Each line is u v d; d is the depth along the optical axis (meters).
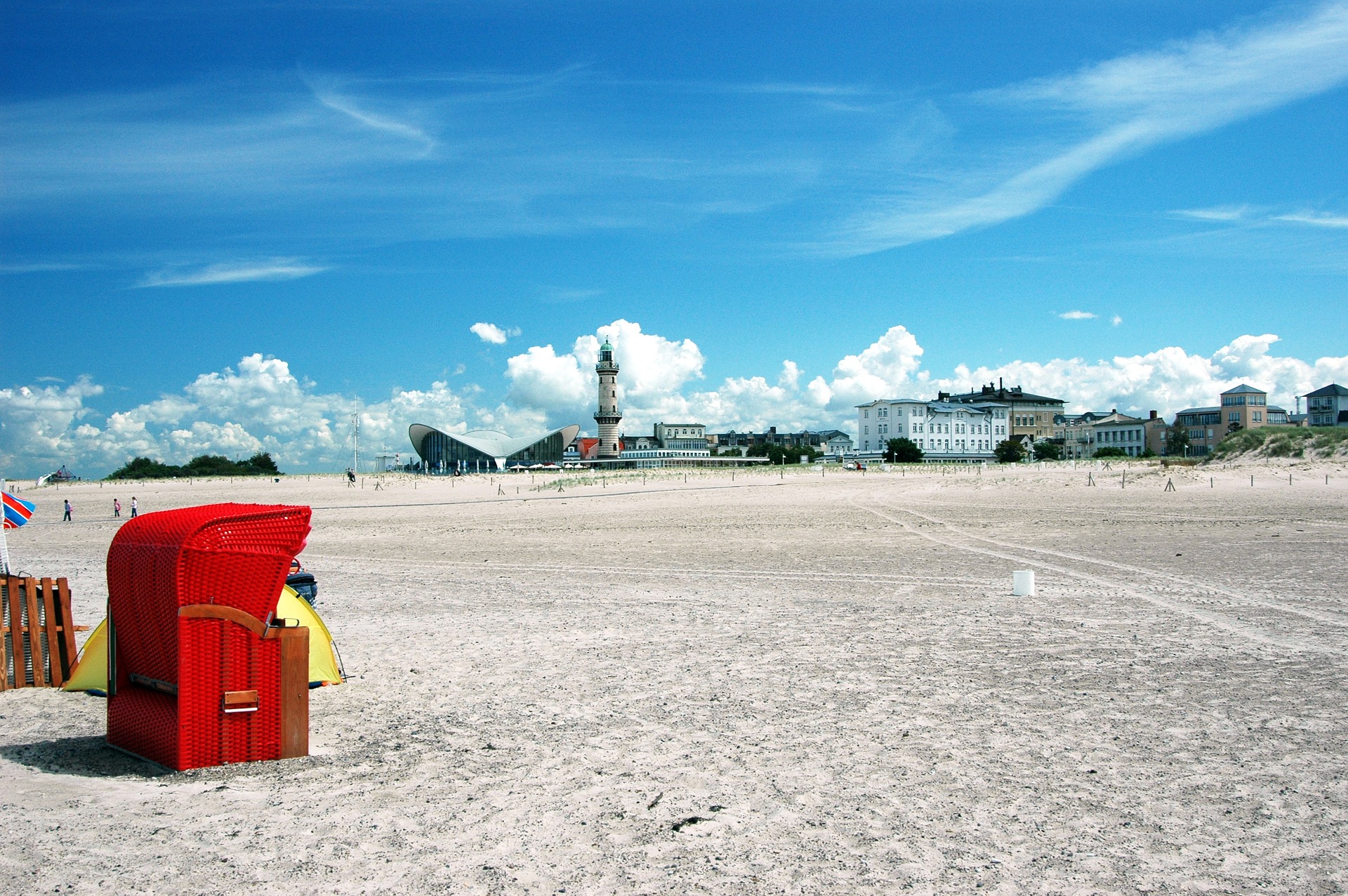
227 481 113.31
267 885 5.36
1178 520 33.50
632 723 8.99
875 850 5.79
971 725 8.68
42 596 11.42
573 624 15.14
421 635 14.48
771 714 9.21
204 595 7.79
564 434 192.12
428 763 7.83
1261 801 6.56
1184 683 10.15
